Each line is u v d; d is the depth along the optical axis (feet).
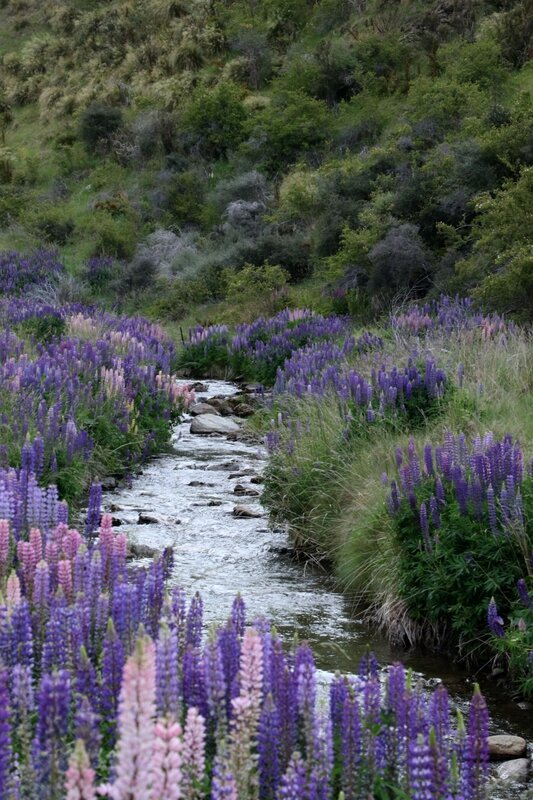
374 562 22.00
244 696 9.24
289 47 146.20
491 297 52.60
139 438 37.78
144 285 103.65
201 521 28.81
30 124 164.04
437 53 115.24
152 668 6.66
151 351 55.98
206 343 69.05
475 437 23.77
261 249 96.63
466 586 18.83
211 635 10.08
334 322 66.13
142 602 13.52
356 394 30.48
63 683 8.86
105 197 128.98
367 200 90.48
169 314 93.20
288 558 25.55
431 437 26.40
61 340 53.67
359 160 97.45
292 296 84.17
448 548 19.34
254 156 122.72
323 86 126.41
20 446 26.89
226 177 123.54
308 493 27.61
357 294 71.10
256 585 23.00
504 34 107.65
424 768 9.02
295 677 10.24
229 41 154.10
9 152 152.05
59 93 163.84
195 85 145.79
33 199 135.33
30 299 87.81
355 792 9.64
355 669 17.80
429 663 18.57
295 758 8.98
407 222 74.64
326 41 131.03
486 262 61.26
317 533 26.16
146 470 36.47
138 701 6.51
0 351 41.57
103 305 95.40
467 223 73.46
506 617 18.35
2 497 17.02
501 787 13.47
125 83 158.81
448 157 78.13
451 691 17.19
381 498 23.09
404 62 120.67
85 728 8.68
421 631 19.51
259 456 39.27
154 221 121.49
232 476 35.37
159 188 124.57
